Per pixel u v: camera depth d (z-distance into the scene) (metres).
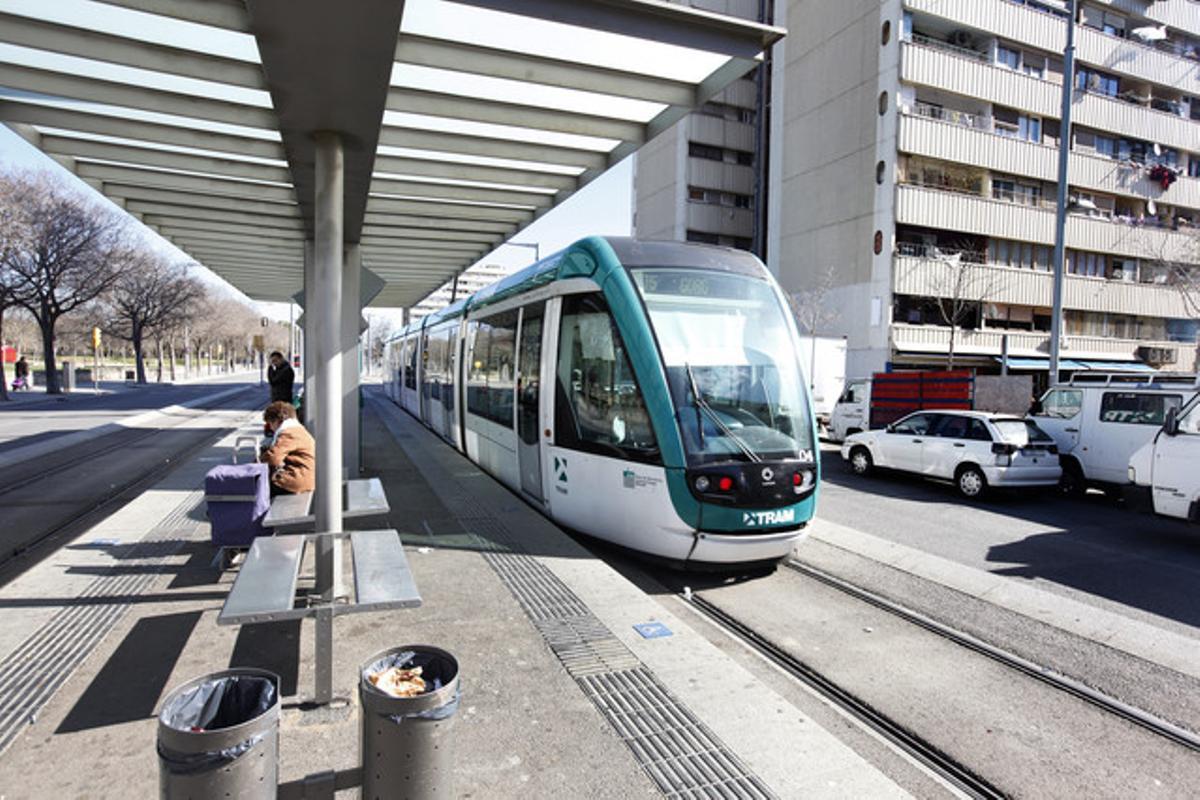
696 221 38.28
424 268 13.51
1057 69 30.80
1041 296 29.75
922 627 5.40
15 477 10.45
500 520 7.29
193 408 25.36
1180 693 4.38
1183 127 33.44
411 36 4.97
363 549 3.90
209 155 6.98
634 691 3.71
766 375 6.52
